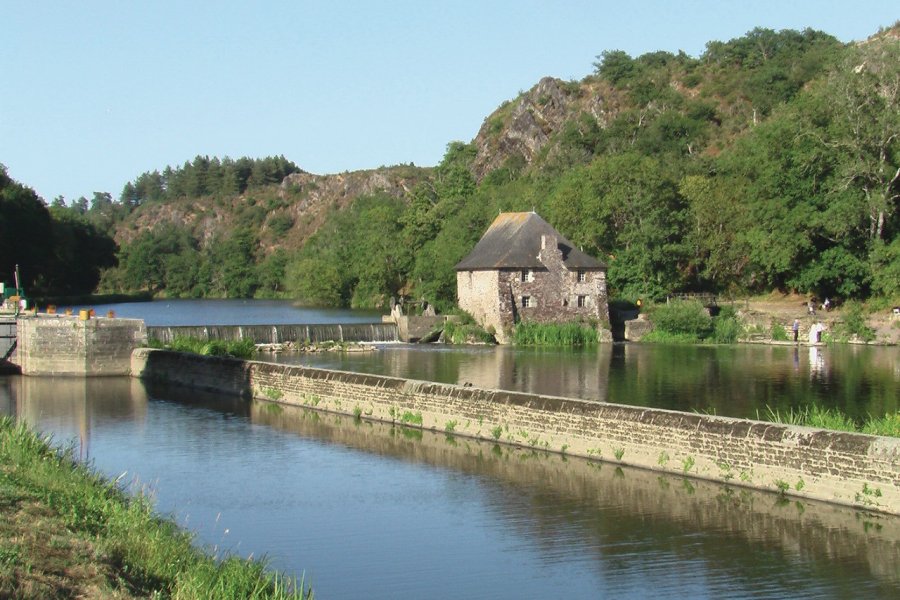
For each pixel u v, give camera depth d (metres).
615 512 26.30
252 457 34.12
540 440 34.00
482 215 103.31
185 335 73.50
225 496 28.81
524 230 85.50
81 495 22.28
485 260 85.19
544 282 83.94
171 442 36.88
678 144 157.62
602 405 32.09
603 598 20.38
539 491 28.61
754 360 63.53
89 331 57.41
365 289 139.50
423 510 27.08
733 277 94.69
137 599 16.06
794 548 23.09
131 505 22.33
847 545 23.14
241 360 50.38
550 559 22.83
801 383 50.47
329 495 28.78
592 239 94.69
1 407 45.50
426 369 61.03
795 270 84.56
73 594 15.42
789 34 190.75
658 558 22.72
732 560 22.44
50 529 18.52
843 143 79.94
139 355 57.81
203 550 21.44
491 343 81.38
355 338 81.69
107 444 36.56
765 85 169.00
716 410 40.78
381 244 132.25
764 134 86.69
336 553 23.45
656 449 30.25
